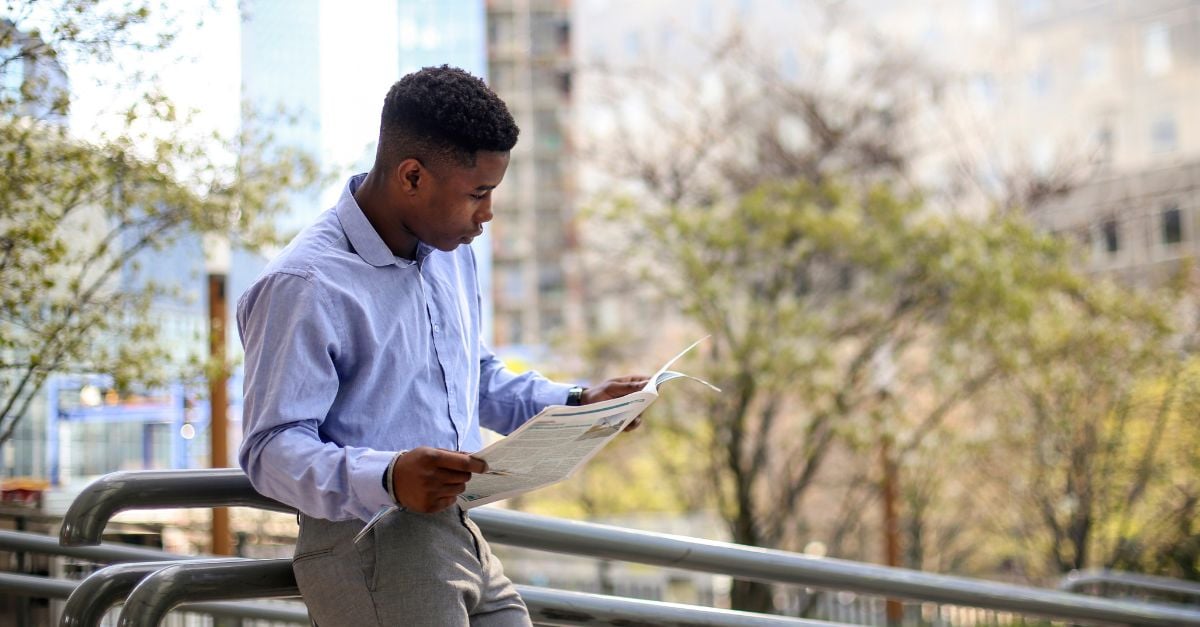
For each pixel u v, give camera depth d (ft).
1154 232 70.38
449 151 5.57
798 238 41.57
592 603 7.37
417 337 5.73
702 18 70.28
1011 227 40.93
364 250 5.61
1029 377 41.06
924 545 48.88
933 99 61.46
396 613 5.44
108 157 15.34
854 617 36.24
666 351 49.34
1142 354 40.57
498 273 128.26
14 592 10.27
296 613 12.10
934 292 40.93
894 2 91.86
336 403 5.53
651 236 42.27
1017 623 20.63
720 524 49.32
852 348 43.45
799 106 55.98
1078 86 111.34
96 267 17.26
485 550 5.88
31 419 20.92
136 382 16.39
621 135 55.88
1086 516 40.68
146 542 15.14
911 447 40.04
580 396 6.81
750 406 43.80
